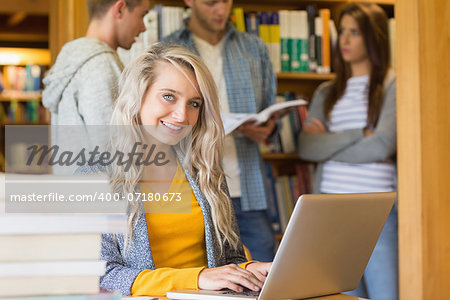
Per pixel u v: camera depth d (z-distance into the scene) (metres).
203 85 1.77
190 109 1.76
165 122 1.72
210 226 1.75
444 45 2.60
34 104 4.94
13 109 4.92
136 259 1.62
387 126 3.24
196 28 3.26
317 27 3.73
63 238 0.89
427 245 2.61
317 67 3.73
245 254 1.97
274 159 3.91
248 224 3.28
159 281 1.47
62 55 2.41
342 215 1.32
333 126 3.46
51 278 0.88
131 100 1.71
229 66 3.28
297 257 1.28
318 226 1.28
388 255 3.19
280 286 1.29
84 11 3.09
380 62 3.35
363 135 3.27
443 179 2.60
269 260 3.31
